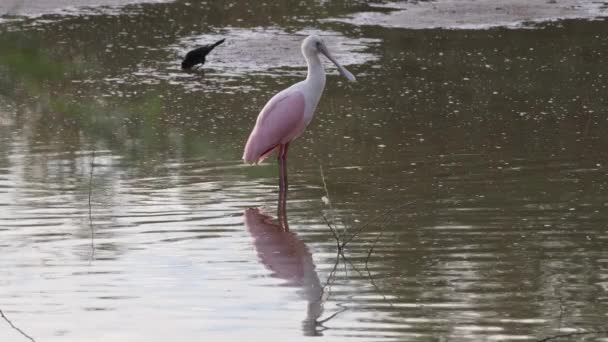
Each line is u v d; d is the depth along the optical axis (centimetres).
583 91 1984
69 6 2845
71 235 1141
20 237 1134
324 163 1493
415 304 887
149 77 2122
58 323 845
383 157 1516
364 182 1376
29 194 1327
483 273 980
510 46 2434
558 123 1725
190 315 864
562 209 1216
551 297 901
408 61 2283
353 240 1112
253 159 1411
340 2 3005
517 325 824
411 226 1161
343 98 1958
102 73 2138
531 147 1555
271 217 1220
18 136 1644
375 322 838
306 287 946
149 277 984
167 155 1551
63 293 933
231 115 1812
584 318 841
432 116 1795
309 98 1425
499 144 1580
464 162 1470
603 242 1081
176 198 1312
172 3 2980
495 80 2094
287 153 1563
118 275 991
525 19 2742
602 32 2577
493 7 2847
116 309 884
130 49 2386
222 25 2677
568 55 2330
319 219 1205
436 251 1061
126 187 1367
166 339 799
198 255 1063
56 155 1540
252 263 1030
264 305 891
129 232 1155
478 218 1184
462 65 2241
